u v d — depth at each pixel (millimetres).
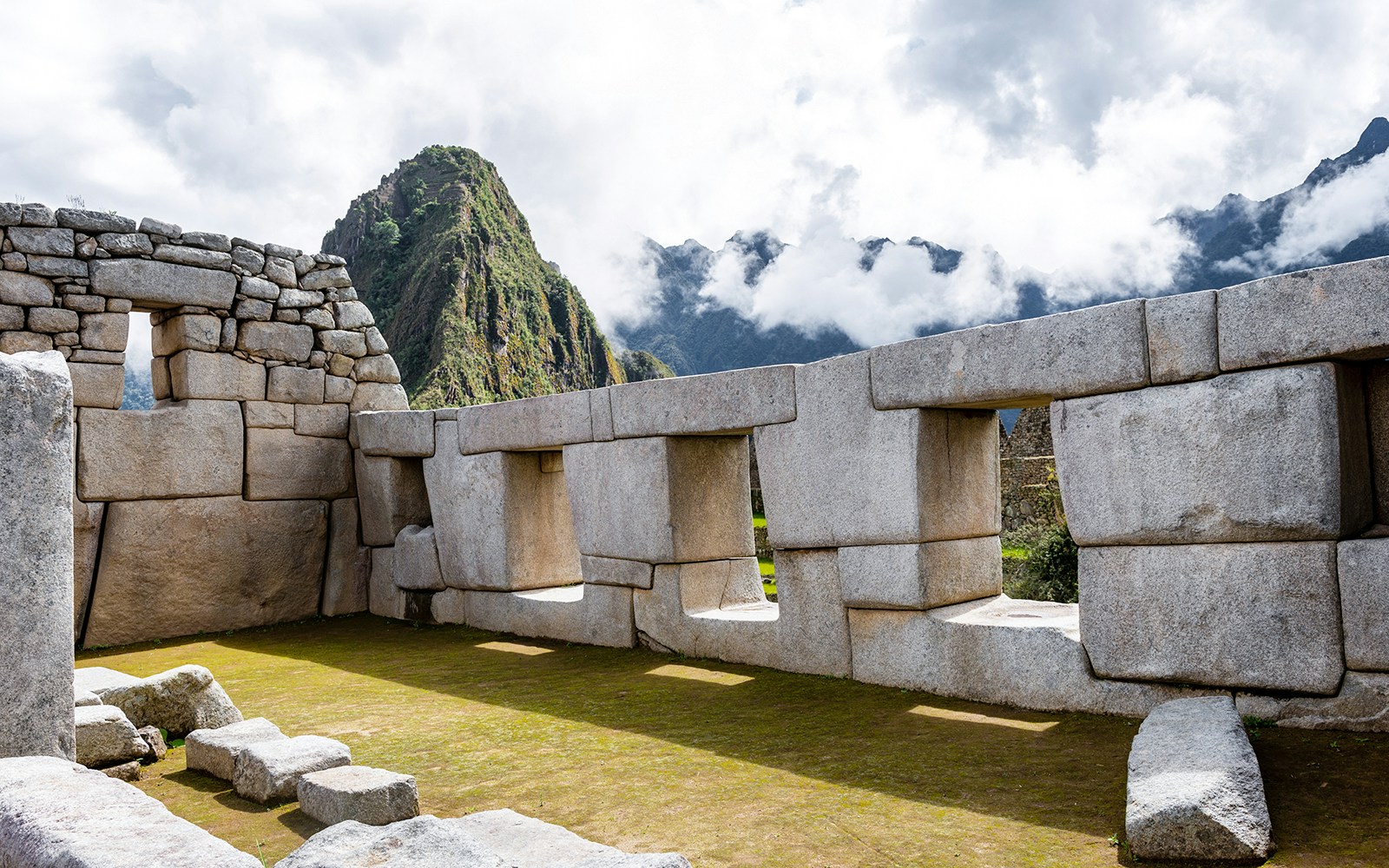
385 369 10750
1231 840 3121
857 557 6031
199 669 5484
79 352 8711
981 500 6176
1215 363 4609
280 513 9875
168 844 2555
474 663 7434
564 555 9016
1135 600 4871
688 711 5641
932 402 5625
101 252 8859
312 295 10250
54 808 2832
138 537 8992
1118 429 4902
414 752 5008
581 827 3832
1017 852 3377
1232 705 4227
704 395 6895
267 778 4184
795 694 5887
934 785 4129
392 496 9914
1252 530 4492
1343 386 4414
